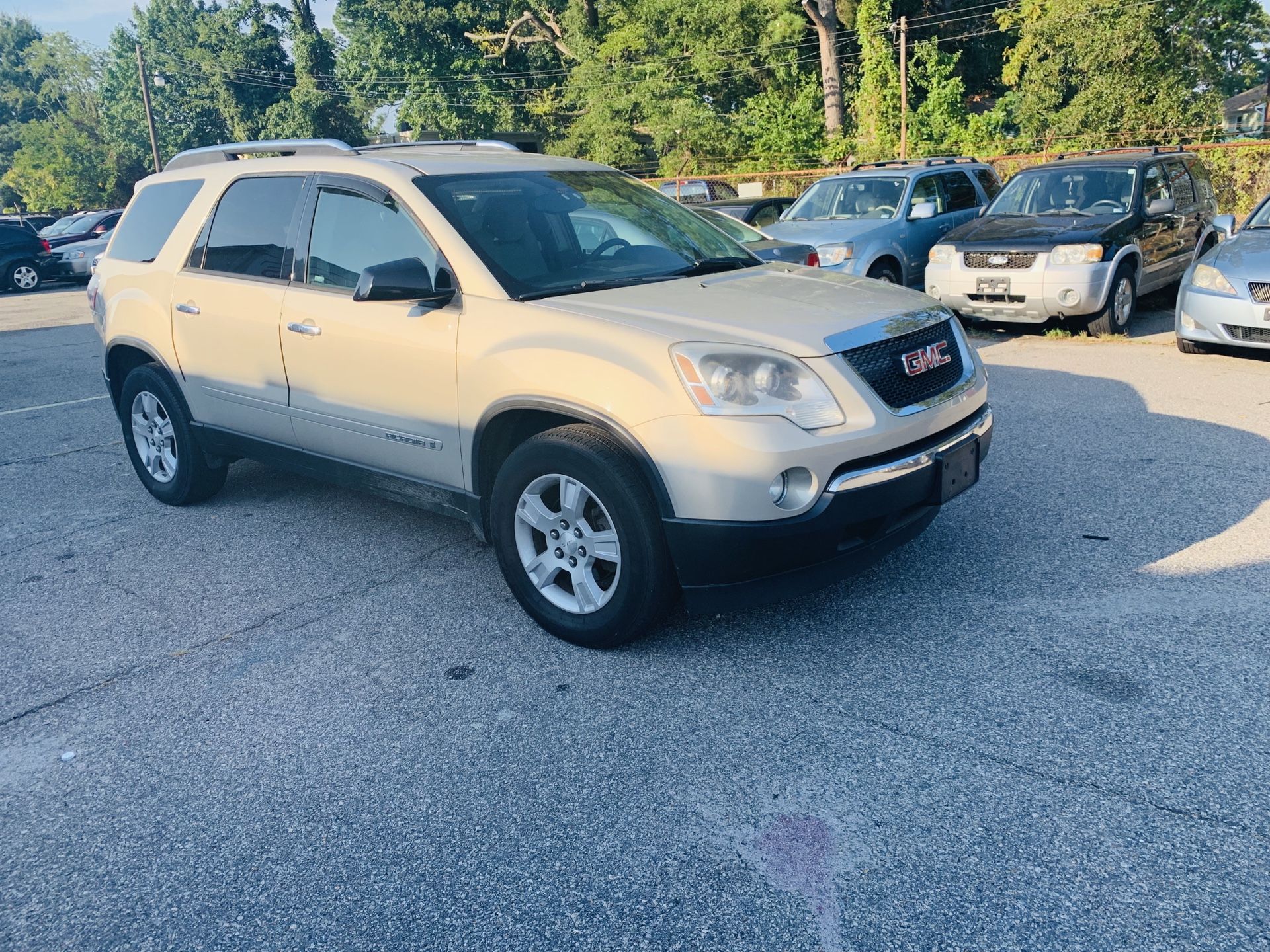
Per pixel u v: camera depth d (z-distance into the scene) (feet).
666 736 10.32
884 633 12.23
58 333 45.27
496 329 12.44
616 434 11.21
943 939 7.43
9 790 10.05
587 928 7.80
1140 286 32.50
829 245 34.06
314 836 9.09
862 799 9.11
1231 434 19.39
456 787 9.68
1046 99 103.40
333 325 14.24
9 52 292.81
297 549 16.34
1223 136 98.27
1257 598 12.46
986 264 31.17
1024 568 13.80
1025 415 21.83
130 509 18.84
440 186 13.88
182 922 8.12
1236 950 7.13
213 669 12.37
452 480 13.50
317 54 188.96
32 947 7.94
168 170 18.88
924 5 131.54
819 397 10.97
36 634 13.61
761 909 7.86
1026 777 9.23
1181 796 8.81
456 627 13.19
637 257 14.42
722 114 130.72
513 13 160.86
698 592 11.34
